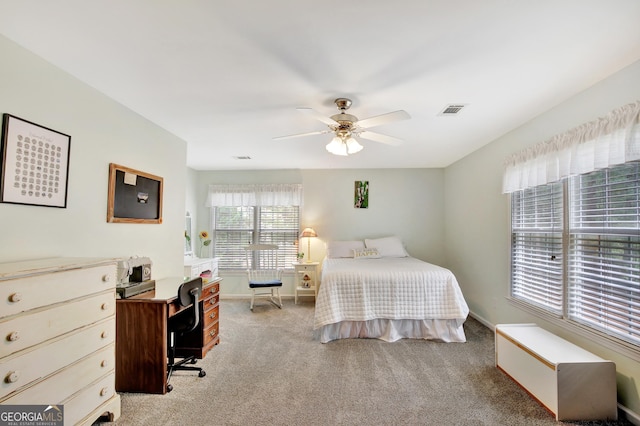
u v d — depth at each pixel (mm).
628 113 1871
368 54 1816
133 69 2018
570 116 2443
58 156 2002
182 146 3611
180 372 2656
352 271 3537
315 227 5586
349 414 2053
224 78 2123
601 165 2070
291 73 2049
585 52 1796
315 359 2918
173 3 1391
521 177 3012
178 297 2393
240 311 4672
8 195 1694
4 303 1354
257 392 2326
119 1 1381
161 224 3197
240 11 1446
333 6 1409
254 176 5668
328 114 2762
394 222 5531
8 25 1562
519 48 1754
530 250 3053
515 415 2045
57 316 1590
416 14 1464
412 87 2252
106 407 1901
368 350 3135
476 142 3797
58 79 1997
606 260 2186
